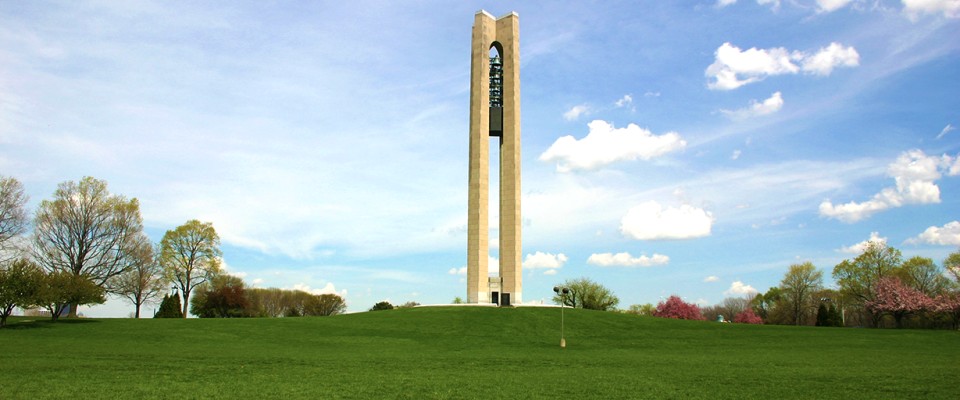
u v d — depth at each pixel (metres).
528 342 50.97
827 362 33.88
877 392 22.20
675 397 21.28
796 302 120.06
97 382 22.75
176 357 32.66
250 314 98.00
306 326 57.69
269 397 20.50
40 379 23.03
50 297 52.06
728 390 22.77
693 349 45.69
